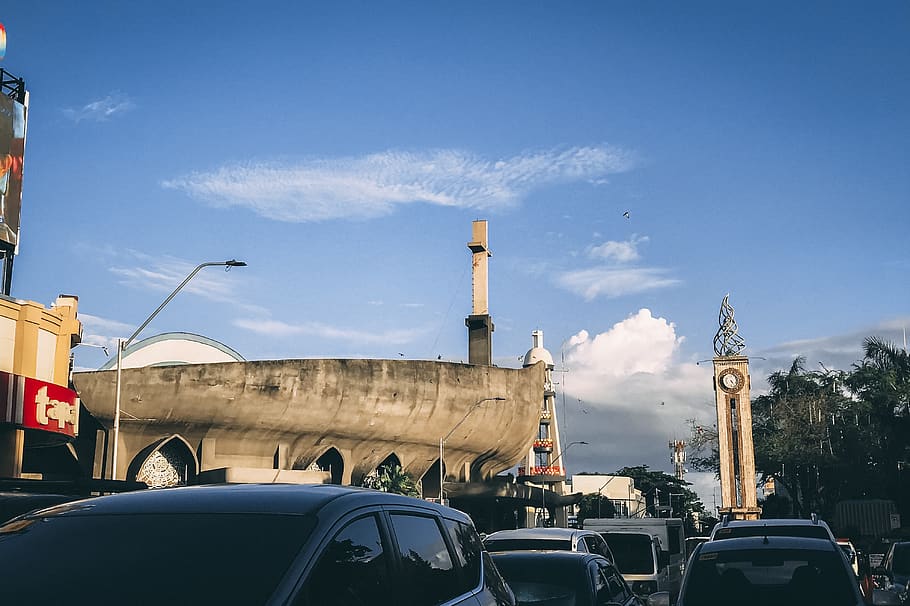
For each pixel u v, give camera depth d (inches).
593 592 391.5
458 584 209.9
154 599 142.7
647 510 6825.8
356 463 3597.4
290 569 149.8
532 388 4261.8
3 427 1384.1
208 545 155.9
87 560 153.3
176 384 3065.9
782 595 324.2
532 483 5022.1
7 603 142.4
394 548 185.3
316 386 3312.0
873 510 2422.5
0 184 1489.9
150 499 176.1
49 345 1497.3
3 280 1514.5
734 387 3587.6
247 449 3272.6
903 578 776.9
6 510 412.8
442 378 3693.4
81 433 3117.6
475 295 4781.0
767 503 4074.8
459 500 4126.5
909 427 2519.7
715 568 341.1
